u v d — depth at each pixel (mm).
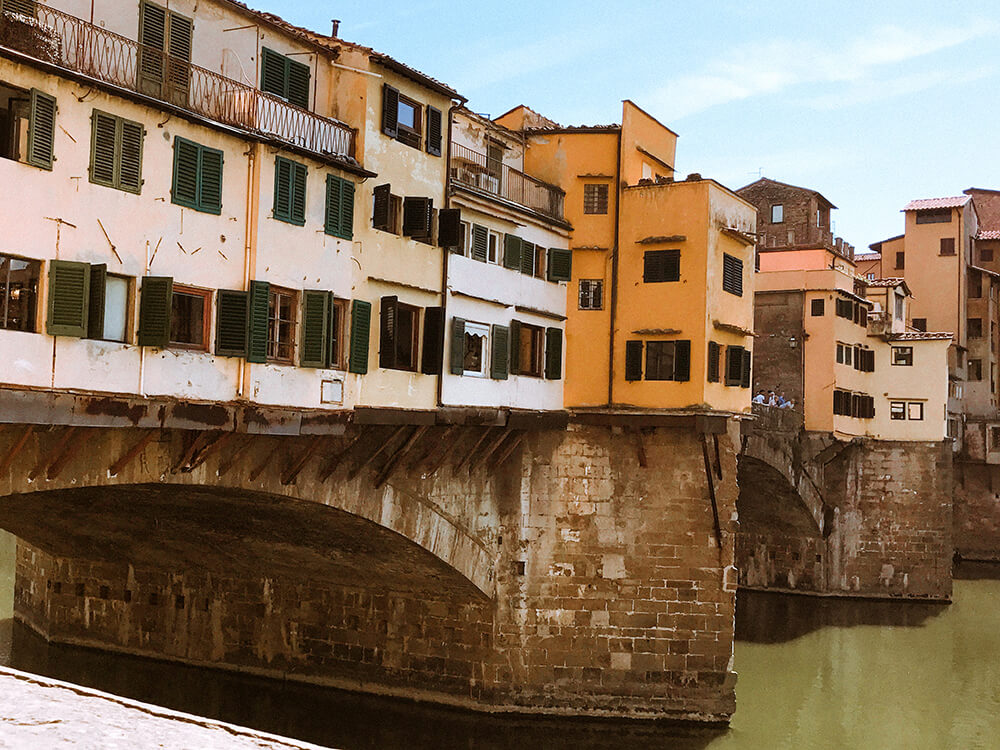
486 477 30828
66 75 17281
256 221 21047
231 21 21953
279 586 33906
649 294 32062
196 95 20594
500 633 31016
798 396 53562
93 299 17750
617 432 31953
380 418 24453
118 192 18391
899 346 58188
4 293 16750
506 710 30828
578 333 32719
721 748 29547
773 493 52469
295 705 31500
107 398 18016
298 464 23453
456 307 27906
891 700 36188
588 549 31703
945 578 56250
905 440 57281
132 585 36531
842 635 47250
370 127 24500
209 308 20312
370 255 24641
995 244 81750
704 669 31219
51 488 18844
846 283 55906
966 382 77062
